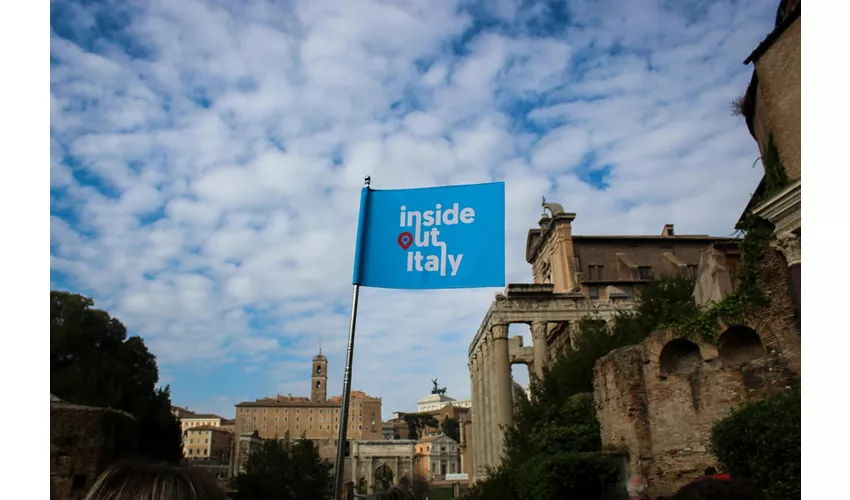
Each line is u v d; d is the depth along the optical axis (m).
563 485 25.34
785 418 18.06
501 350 60.53
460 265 10.16
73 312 57.03
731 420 20.08
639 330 38.22
